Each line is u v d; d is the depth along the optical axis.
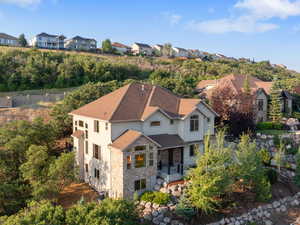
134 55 141.75
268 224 24.30
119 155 24.58
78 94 47.16
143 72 94.75
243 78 60.72
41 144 30.70
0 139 28.03
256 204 26.05
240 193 27.17
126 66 90.50
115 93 32.06
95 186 29.30
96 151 29.09
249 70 114.56
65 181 25.09
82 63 83.06
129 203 18.73
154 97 31.64
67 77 74.81
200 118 31.28
